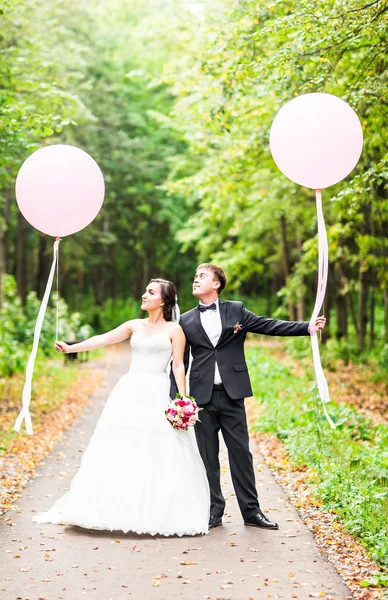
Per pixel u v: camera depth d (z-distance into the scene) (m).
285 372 17.34
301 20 7.56
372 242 14.66
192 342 6.18
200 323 6.16
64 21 24.14
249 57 10.36
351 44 7.55
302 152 5.48
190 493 5.81
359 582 4.61
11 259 39.72
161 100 32.81
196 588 4.51
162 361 6.21
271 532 5.77
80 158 5.81
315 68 8.52
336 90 10.10
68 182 5.67
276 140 5.66
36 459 8.64
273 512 6.37
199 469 6.06
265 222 23.03
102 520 5.63
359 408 13.05
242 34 10.00
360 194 8.87
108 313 39.34
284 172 5.80
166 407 6.06
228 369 6.05
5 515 6.16
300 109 5.54
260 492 7.12
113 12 33.06
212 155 14.80
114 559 5.06
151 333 6.23
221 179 14.34
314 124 5.44
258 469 8.16
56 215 5.72
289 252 27.91
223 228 25.73
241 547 5.37
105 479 5.79
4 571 4.77
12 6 10.63
